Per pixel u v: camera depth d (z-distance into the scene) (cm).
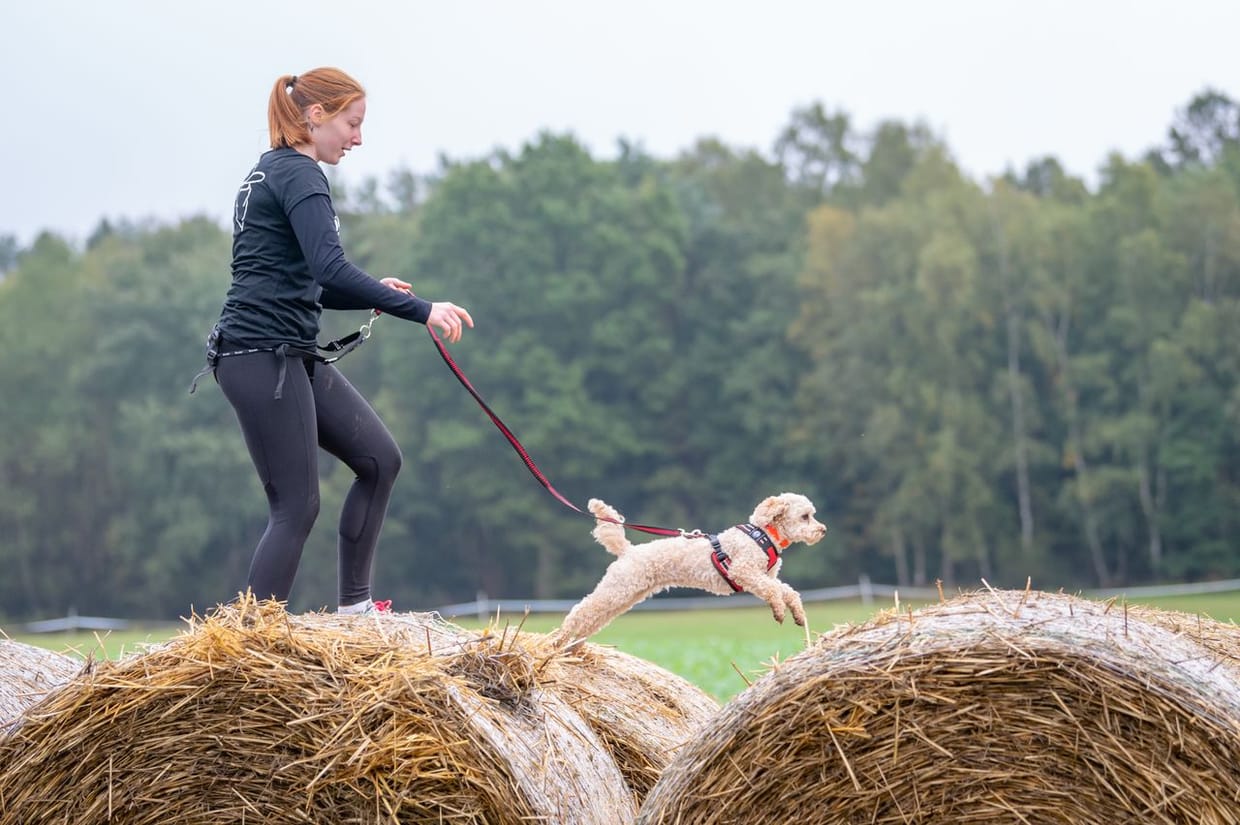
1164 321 5091
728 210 7044
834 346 5531
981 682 386
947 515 5053
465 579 5422
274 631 415
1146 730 374
